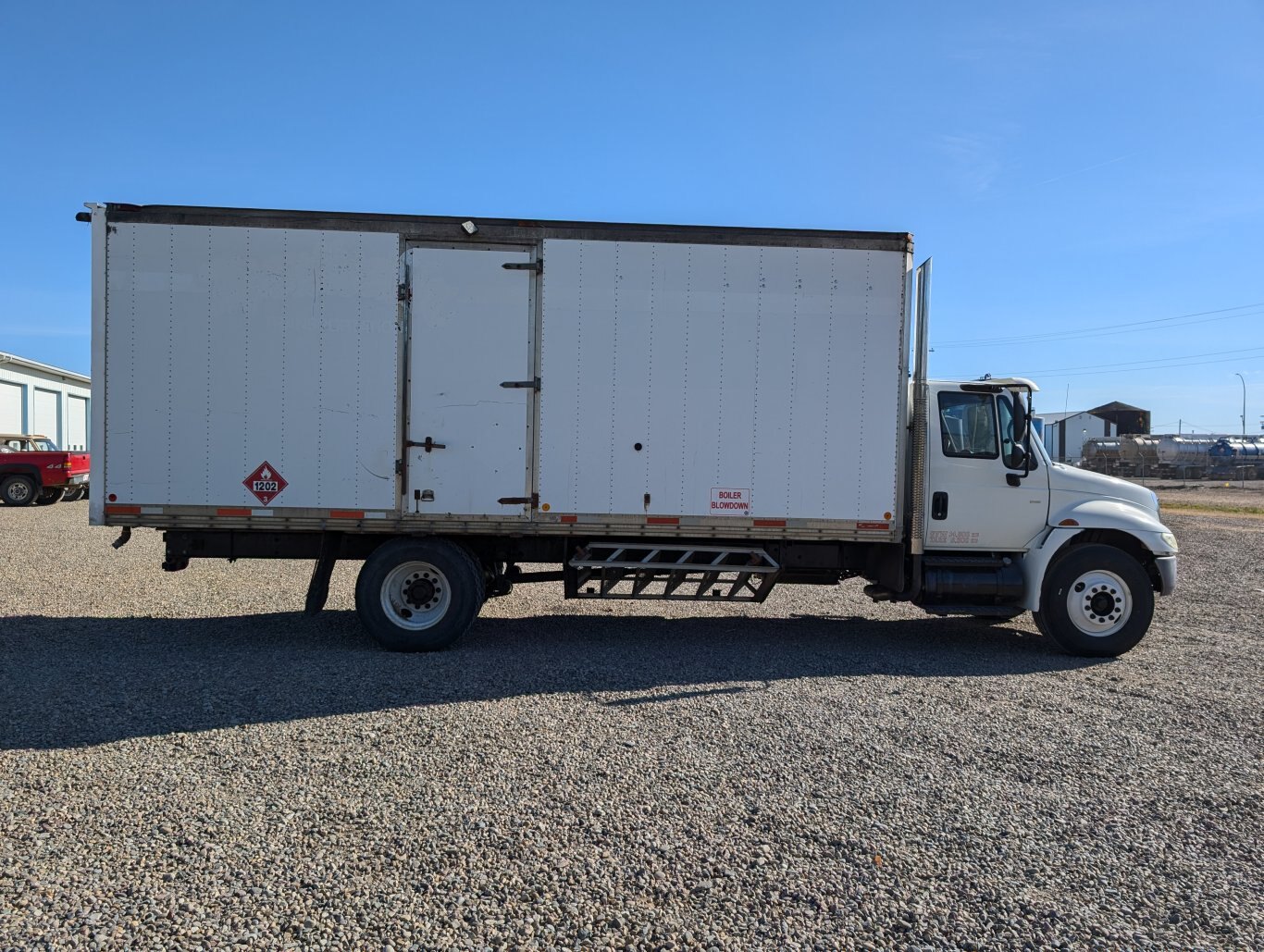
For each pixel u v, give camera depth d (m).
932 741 5.07
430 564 7.36
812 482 7.52
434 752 4.72
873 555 8.00
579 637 8.05
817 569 8.05
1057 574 7.59
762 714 5.53
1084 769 4.66
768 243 7.46
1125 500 7.99
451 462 7.36
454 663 6.83
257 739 4.90
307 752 4.70
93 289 7.16
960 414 7.91
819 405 7.51
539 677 6.40
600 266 7.38
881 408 7.55
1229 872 3.54
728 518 7.49
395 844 3.63
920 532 7.62
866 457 7.54
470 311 7.34
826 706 5.75
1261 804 4.23
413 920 3.07
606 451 7.43
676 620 9.06
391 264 7.29
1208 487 46.00
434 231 7.30
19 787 4.16
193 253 7.20
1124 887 3.40
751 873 3.45
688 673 6.61
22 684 5.97
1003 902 3.27
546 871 3.43
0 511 20.72
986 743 5.05
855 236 7.50
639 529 7.46
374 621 7.28
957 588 7.70
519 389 7.38
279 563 12.74
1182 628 8.91
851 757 4.77
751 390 7.47
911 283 7.55
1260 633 8.69
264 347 7.25
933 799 4.21
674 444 7.45
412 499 7.35
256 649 7.30
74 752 4.65
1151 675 6.85
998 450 7.88
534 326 7.38
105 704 5.52
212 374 7.23
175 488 7.24
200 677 6.24
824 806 4.11
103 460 7.20
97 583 10.55
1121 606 7.58
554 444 7.40
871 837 3.79
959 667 7.05
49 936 2.91
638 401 7.43
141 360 7.20
